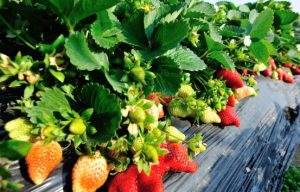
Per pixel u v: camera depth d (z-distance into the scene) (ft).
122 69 0.85
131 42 0.86
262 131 1.58
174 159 0.84
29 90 0.73
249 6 2.35
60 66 0.75
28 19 0.83
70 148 0.75
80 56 0.72
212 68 1.26
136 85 0.81
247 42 1.43
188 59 0.92
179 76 0.82
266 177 1.54
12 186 0.57
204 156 1.08
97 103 0.72
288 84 2.39
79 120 0.69
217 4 2.18
